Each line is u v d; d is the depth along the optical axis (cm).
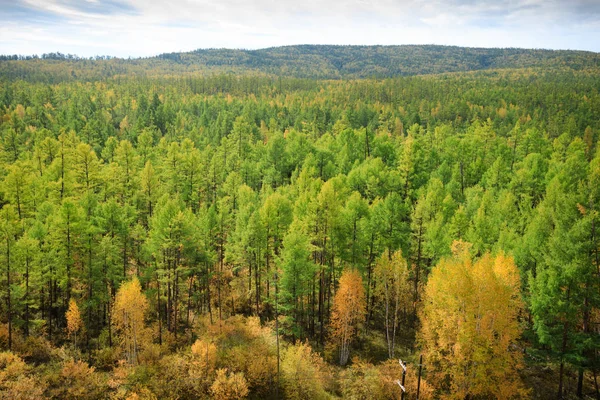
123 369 3538
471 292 2848
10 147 8244
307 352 3631
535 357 3606
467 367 2972
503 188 6369
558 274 2905
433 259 4247
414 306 4222
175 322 4203
